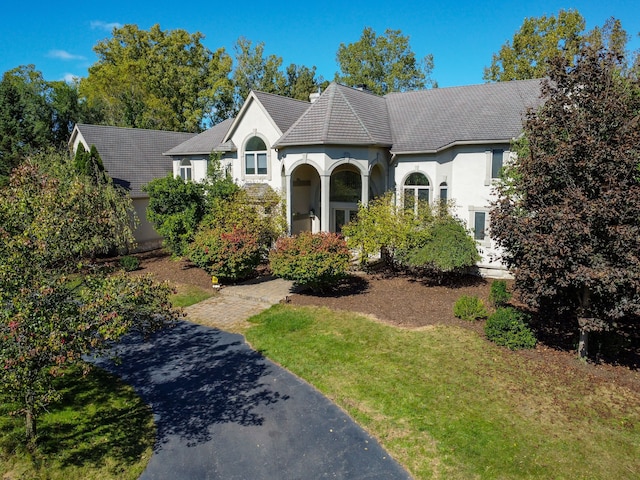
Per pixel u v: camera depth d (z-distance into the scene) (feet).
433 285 60.13
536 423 28.17
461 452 25.67
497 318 39.70
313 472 24.58
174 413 30.89
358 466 24.98
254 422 29.53
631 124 29.73
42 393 24.43
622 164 29.60
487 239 64.49
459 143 63.41
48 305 21.39
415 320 46.47
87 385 34.99
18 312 19.99
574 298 36.17
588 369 34.86
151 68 172.24
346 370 36.09
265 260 76.18
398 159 72.74
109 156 99.04
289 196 71.82
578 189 30.66
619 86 32.73
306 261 52.70
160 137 114.01
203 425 29.35
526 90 72.13
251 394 33.24
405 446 26.48
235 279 63.93
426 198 71.51
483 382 33.27
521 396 31.27
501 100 72.18
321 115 71.00
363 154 68.39
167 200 74.64
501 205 35.19
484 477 23.66
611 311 32.14
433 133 71.15
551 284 32.32
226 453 26.35
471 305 45.80
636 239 28.55
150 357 40.14
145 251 95.35
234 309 52.75
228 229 63.72
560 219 30.19
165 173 104.88
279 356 39.22
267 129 80.18
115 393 33.73
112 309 22.59
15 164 91.81
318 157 67.62
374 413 29.94
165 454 26.35
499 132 63.00
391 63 177.88
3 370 19.29
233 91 180.75
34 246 22.16
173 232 73.46
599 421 28.27
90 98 161.58
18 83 105.19
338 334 43.55
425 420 28.84
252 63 191.42
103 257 87.71
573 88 33.37
